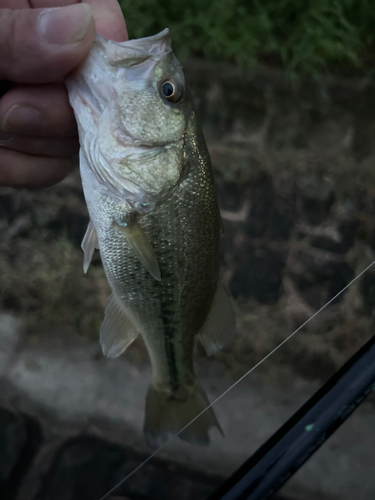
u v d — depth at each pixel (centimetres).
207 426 15
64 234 34
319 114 37
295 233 35
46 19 13
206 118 38
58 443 26
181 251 15
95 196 15
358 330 30
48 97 15
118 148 14
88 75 14
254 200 36
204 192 15
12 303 31
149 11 40
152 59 14
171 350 17
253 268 33
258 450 10
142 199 15
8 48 13
